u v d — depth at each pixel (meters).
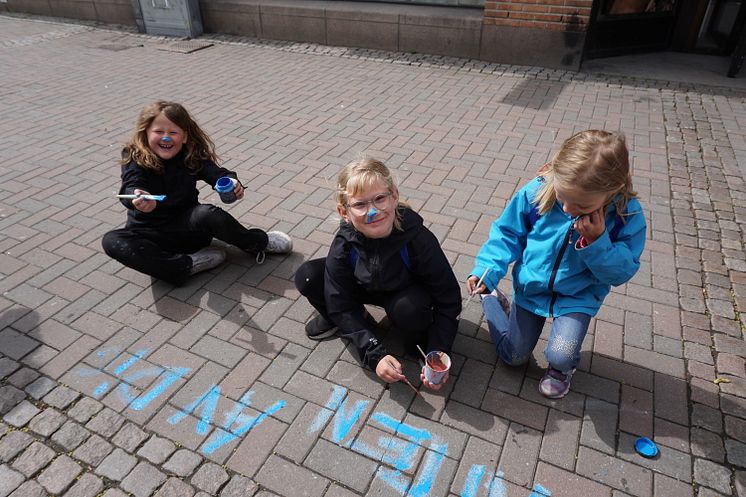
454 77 6.84
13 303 3.06
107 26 9.73
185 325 2.90
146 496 2.08
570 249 2.18
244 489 2.10
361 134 5.27
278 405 2.44
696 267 3.31
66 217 3.94
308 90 6.50
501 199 4.11
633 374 2.58
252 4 8.46
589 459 2.20
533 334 2.46
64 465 2.19
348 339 2.50
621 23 7.37
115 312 2.99
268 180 4.44
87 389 2.52
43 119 5.77
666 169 4.52
